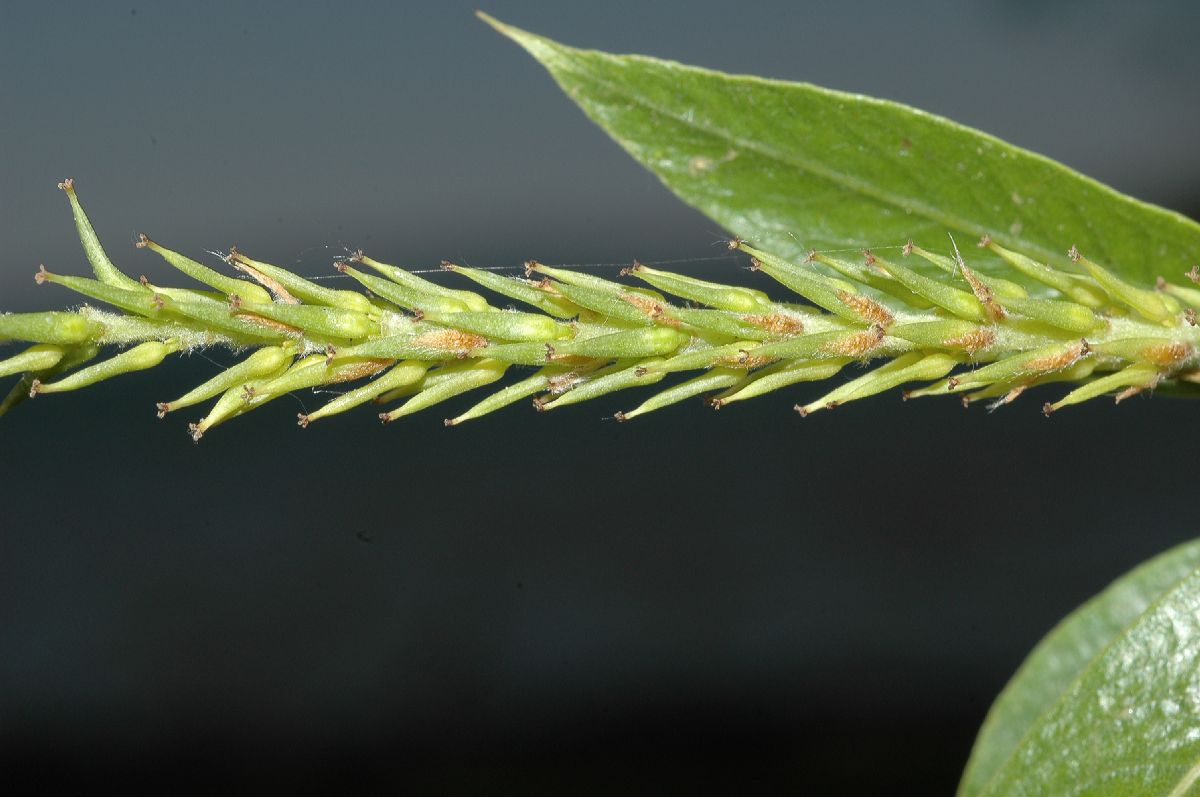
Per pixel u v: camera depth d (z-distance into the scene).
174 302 0.19
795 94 0.20
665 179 0.20
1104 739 0.19
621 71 0.20
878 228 0.20
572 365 0.19
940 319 0.19
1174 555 0.20
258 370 0.19
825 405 0.19
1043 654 0.20
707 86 0.20
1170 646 0.19
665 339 0.19
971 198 0.20
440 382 0.19
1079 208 0.20
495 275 0.19
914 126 0.20
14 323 0.18
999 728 0.20
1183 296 0.19
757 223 0.20
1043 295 0.20
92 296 0.18
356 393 0.19
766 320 0.19
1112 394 0.20
